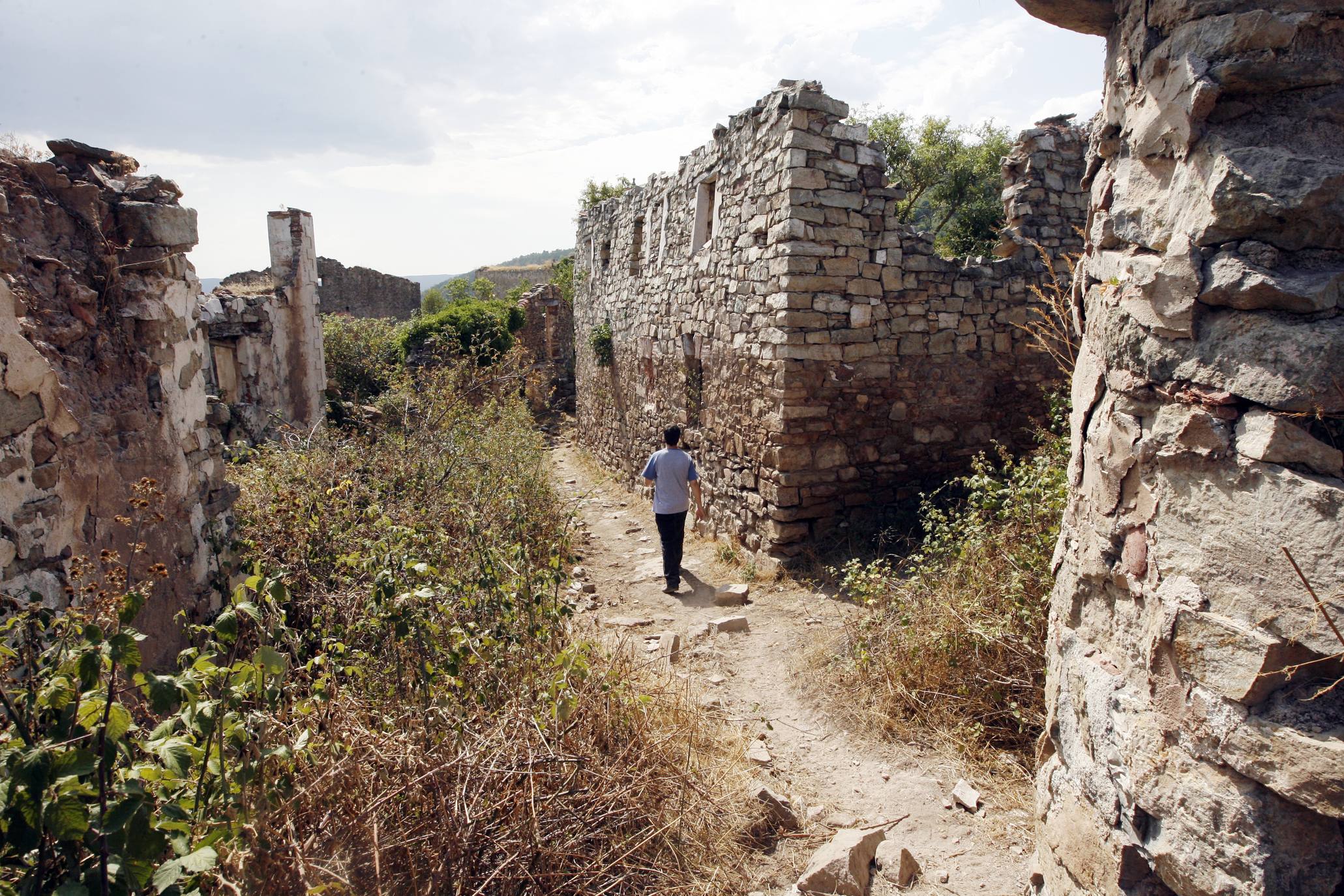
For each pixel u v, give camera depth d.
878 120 14.47
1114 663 2.12
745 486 8.02
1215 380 1.76
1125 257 2.10
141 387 3.68
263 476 6.00
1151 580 1.94
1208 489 1.77
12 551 2.77
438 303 32.16
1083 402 2.38
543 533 7.48
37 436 2.96
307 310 11.11
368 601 3.88
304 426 10.95
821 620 5.86
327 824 2.49
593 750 3.23
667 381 10.59
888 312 7.36
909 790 3.66
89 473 3.25
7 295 2.83
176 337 3.99
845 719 4.32
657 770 3.34
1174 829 1.80
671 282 10.30
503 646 3.84
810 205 6.95
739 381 8.07
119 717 2.02
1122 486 2.09
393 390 11.70
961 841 3.27
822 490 7.32
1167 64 1.92
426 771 2.72
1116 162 2.21
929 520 5.91
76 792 1.87
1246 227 1.70
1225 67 1.74
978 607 4.39
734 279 8.16
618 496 12.13
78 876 1.86
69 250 3.33
